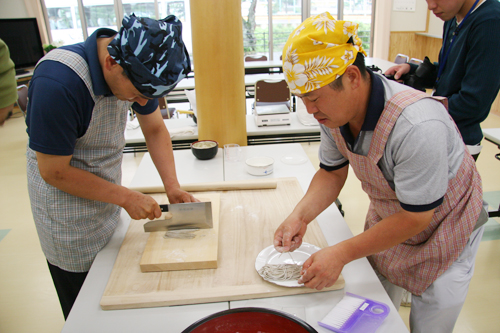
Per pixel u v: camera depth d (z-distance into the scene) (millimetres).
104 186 1060
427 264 1113
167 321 902
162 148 1374
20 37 6652
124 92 930
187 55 934
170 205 1146
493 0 1565
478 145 1805
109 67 892
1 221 2973
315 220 1307
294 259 1098
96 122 1037
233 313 771
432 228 1099
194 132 2543
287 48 839
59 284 1249
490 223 2670
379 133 910
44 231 1137
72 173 998
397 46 7500
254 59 6160
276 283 974
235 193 1486
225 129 2168
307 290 983
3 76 610
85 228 1137
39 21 7172
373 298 966
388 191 1058
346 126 998
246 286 982
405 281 1177
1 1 6922
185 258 1051
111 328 887
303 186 1594
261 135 2527
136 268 1064
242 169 1845
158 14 7234
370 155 967
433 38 7203
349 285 1014
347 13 7496
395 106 874
